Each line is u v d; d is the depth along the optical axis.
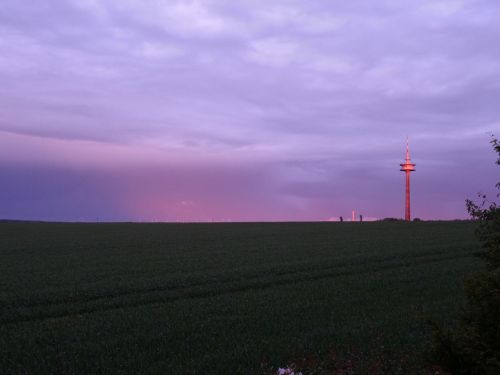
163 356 11.48
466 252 32.47
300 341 12.41
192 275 24.81
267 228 63.41
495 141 10.55
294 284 21.81
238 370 10.29
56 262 31.77
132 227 69.19
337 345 12.01
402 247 36.50
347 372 10.31
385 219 80.06
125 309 17.22
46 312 17.05
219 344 12.35
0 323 15.70
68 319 15.69
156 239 48.62
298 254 33.91
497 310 8.45
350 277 23.33
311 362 10.88
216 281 23.16
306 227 64.00
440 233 48.41
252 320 14.95
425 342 11.91
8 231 60.75
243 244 42.53
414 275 23.41
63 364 10.96
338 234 51.16
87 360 11.23
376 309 16.33
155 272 26.52
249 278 23.94
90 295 20.03
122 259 33.03
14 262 31.91
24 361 11.29
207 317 15.56
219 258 32.59
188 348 12.06
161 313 16.33
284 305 17.25
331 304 17.22
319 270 26.06
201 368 10.52
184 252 36.97
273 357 11.12
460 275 23.27
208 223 81.06
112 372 10.37
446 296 18.34
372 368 10.45
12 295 20.03
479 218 10.34
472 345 8.32
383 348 11.66
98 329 14.23
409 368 10.43
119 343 12.59
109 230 62.59
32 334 13.79
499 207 10.38
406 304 17.00
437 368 10.04
